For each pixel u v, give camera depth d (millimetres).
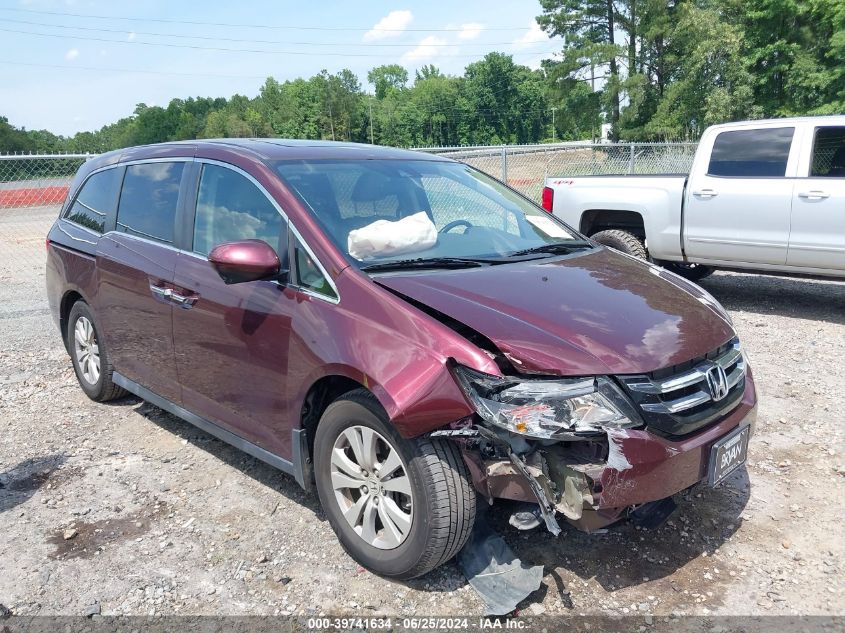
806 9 35531
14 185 12180
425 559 2740
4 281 10336
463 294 2945
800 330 6730
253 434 3473
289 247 3262
